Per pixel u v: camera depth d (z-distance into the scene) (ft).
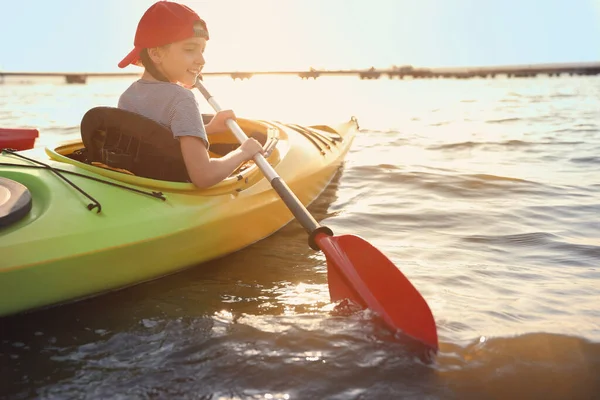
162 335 5.40
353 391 4.48
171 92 6.48
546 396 4.41
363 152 17.71
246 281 6.86
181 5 6.61
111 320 5.71
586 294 6.47
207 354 5.03
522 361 4.91
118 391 4.46
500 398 4.39
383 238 8.79
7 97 64.44
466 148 18.62
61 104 48.75
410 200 11.23
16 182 6.21
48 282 5.63
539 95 56.70
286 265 7.46
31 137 13.52
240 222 7.64
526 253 8.04
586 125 25.11
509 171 14.17
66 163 6.98
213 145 11.18
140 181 6.81
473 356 5.01
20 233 5.60
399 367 4.82
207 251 7.25
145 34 6.46
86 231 5.97
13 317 5.68
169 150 6.60
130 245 6.18
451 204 10.92
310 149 11.24
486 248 8.28
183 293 6.43
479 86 95.81
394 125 27.22
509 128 24.81
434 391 4.48
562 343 5.20
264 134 11.18
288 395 4.41
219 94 74.13
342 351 5.09
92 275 5.97
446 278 7.00
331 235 6.55
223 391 4.47
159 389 4.49
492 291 6.57
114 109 6.46
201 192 7.29
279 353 5.05
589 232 9.03
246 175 8.07
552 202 10.98
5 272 5.28
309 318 5.78
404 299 5.56
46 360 4.93
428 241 8.63
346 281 6.14
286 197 6.90
